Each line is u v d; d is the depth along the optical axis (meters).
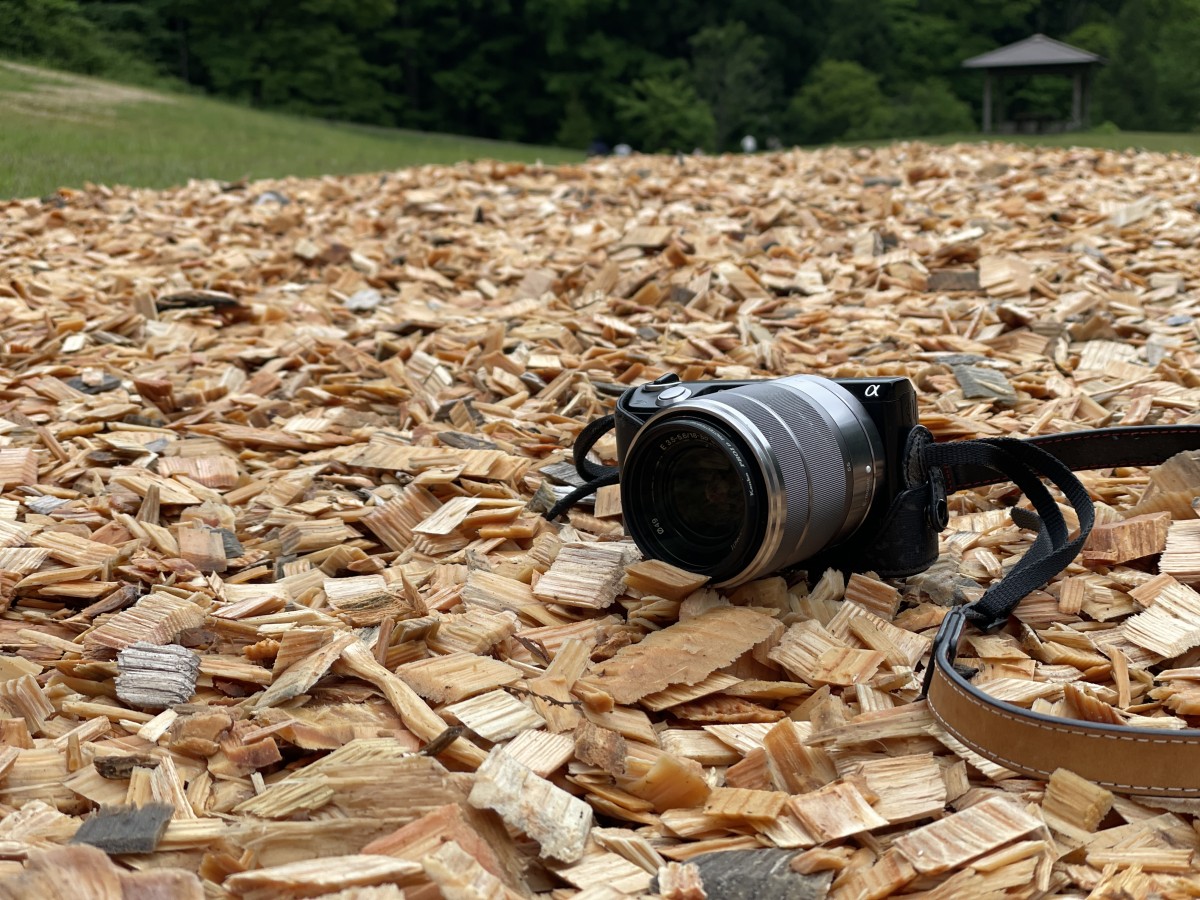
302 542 0.49
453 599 0.43
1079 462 0.50
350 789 0.30
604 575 0.42
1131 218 1.20
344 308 0.99
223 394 0.72
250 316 0.94
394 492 0.55
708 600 0.39
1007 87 9.08
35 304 0.95
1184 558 0.43
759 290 0.98
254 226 1.40
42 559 0.45
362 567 0.47
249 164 2.31
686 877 0.28
